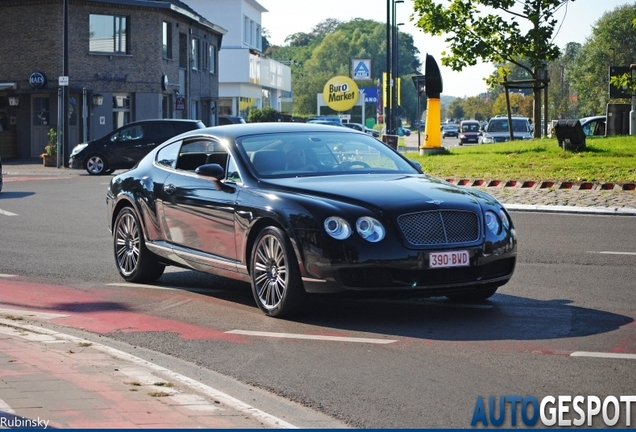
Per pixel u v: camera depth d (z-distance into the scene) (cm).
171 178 1040
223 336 805
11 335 769
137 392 595
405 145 7031
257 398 612
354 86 5862
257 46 9325
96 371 647
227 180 958
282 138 991
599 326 815
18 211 1934
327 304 941
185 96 5519
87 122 4659
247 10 8694
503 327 818
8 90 4550
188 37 5522
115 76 4741
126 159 3344
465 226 854
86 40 4644
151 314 910
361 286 826
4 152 4566
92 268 1205
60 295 1020
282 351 745
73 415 539
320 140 998
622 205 1891
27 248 1386
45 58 4550
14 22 4581
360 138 1027
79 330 834
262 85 8844
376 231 826
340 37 15888
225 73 7988
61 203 2114
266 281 888
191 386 615
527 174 2345
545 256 1248
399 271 826
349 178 925
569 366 677
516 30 3528
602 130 4112
